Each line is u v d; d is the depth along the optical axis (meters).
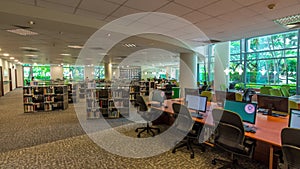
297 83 7.95
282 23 4.36
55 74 19.31
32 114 6.41
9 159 3.05
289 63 8.45
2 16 3.11
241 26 4.60
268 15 3.78
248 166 2.86
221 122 2.60
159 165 2.89
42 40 6.00
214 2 3.10
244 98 6.35
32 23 3.56
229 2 3.10
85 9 3.39
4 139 3.94
